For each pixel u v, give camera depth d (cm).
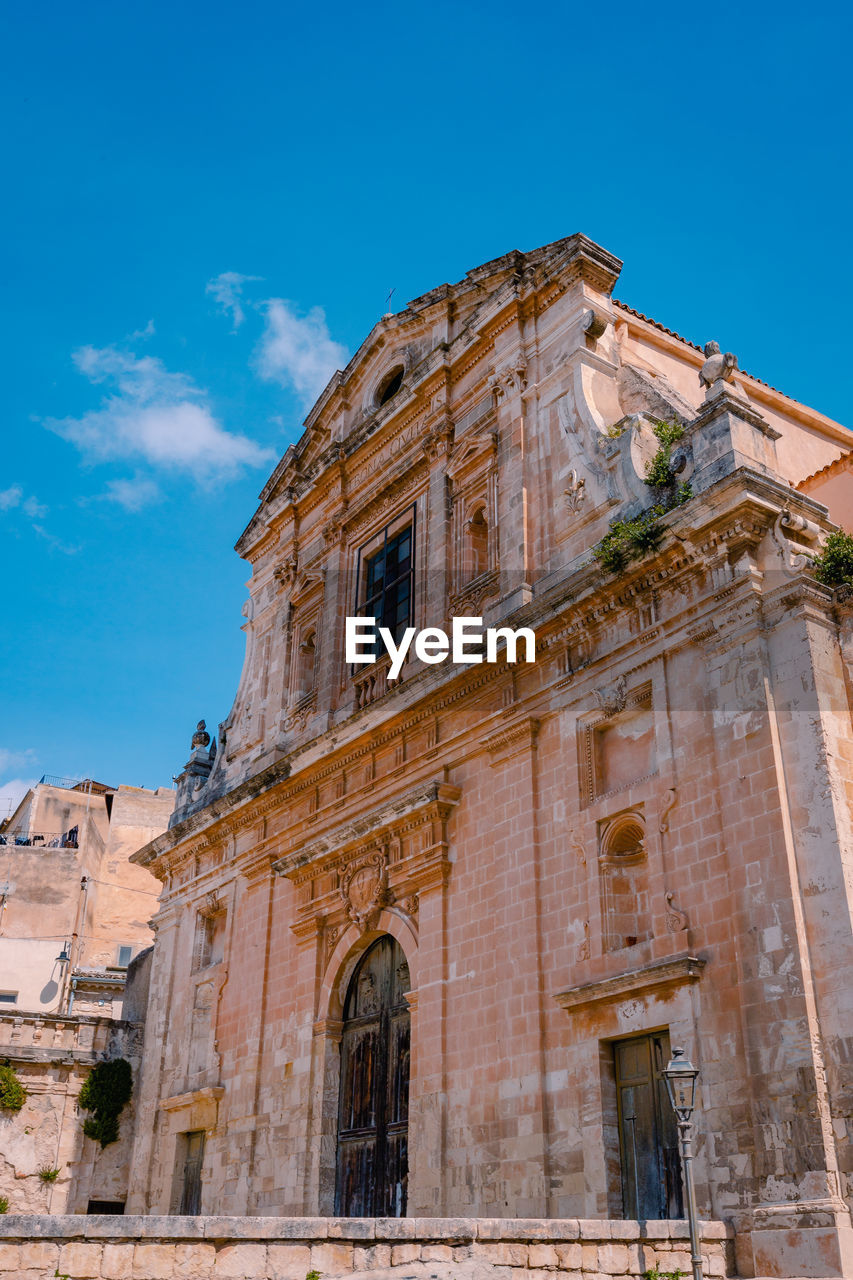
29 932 4869
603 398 2184
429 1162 1919
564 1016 1758
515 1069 1809
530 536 2183
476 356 2508
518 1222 1187
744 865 1533
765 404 2691
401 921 2184
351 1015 2347
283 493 3192
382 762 2409
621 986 1630
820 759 1508
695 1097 1507
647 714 1805
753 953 1483
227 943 2806
